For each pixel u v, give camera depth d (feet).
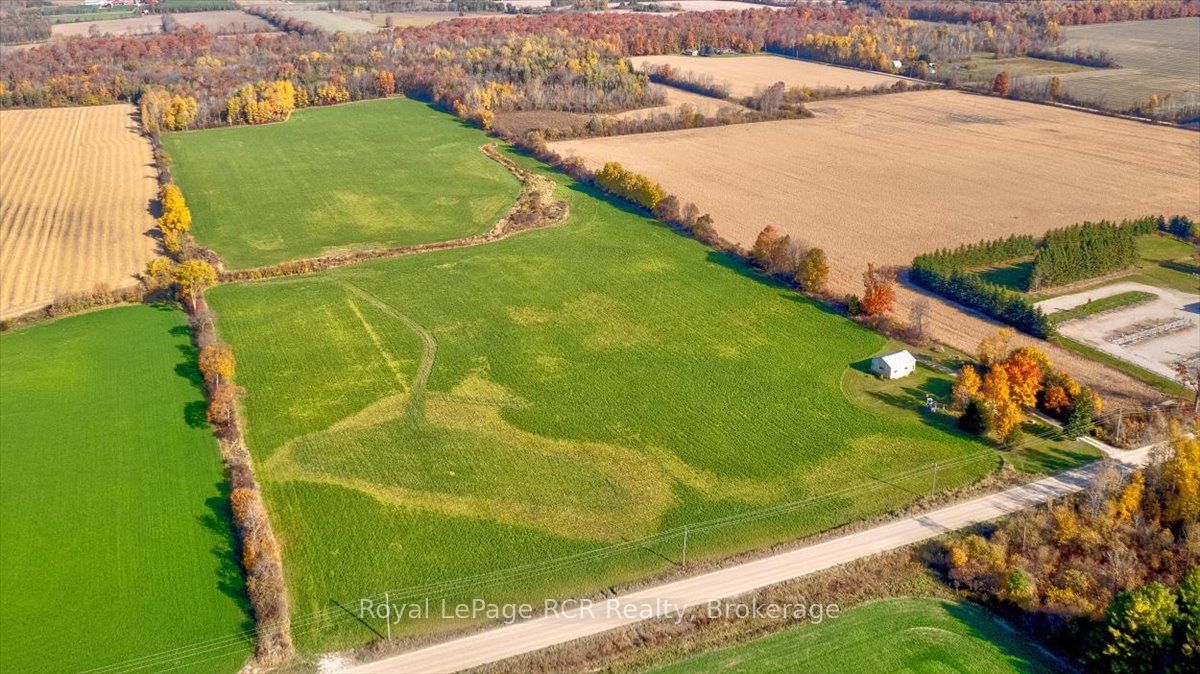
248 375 320.29
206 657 199.31
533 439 280.72
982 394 285.23
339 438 282.15
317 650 201.16
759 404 298.76
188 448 277.23
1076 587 216.54
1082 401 281.33
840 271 402.72
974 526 240.73
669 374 318.24
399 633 206.08
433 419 291.99
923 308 340.39
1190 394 299.38
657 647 202.80
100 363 328.90
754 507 249.55
